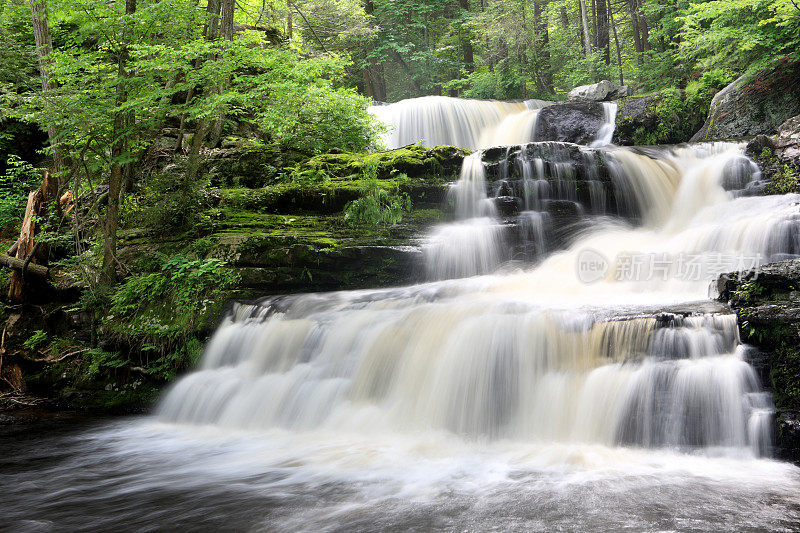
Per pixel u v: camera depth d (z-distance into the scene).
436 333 7.23
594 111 18.75
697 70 19.78
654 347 6.09
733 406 5.53
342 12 26.84
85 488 5.40
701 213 11.70
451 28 33.28
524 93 31.39
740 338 5.91
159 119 11.31
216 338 9.00
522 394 6.46
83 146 11.17
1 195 15.11
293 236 10.15
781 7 14.54
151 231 11.52
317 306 8.73
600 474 5.04
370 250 10.08
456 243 10.62
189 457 6.34
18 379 10.13
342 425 7.01
